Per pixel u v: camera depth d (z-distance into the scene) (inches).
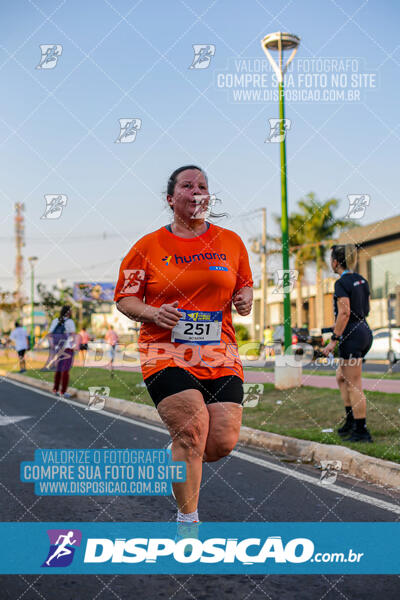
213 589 109.6
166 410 118.9
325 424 276.8
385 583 111.7
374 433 244.8
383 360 901.8
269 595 106.8
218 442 120.4
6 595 106.9
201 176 128.6
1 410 382.9
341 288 237.9
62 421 328.2
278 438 244.8
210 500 167.5
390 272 1370.6
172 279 124.3
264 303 1382.9
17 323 774.5
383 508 158.9
